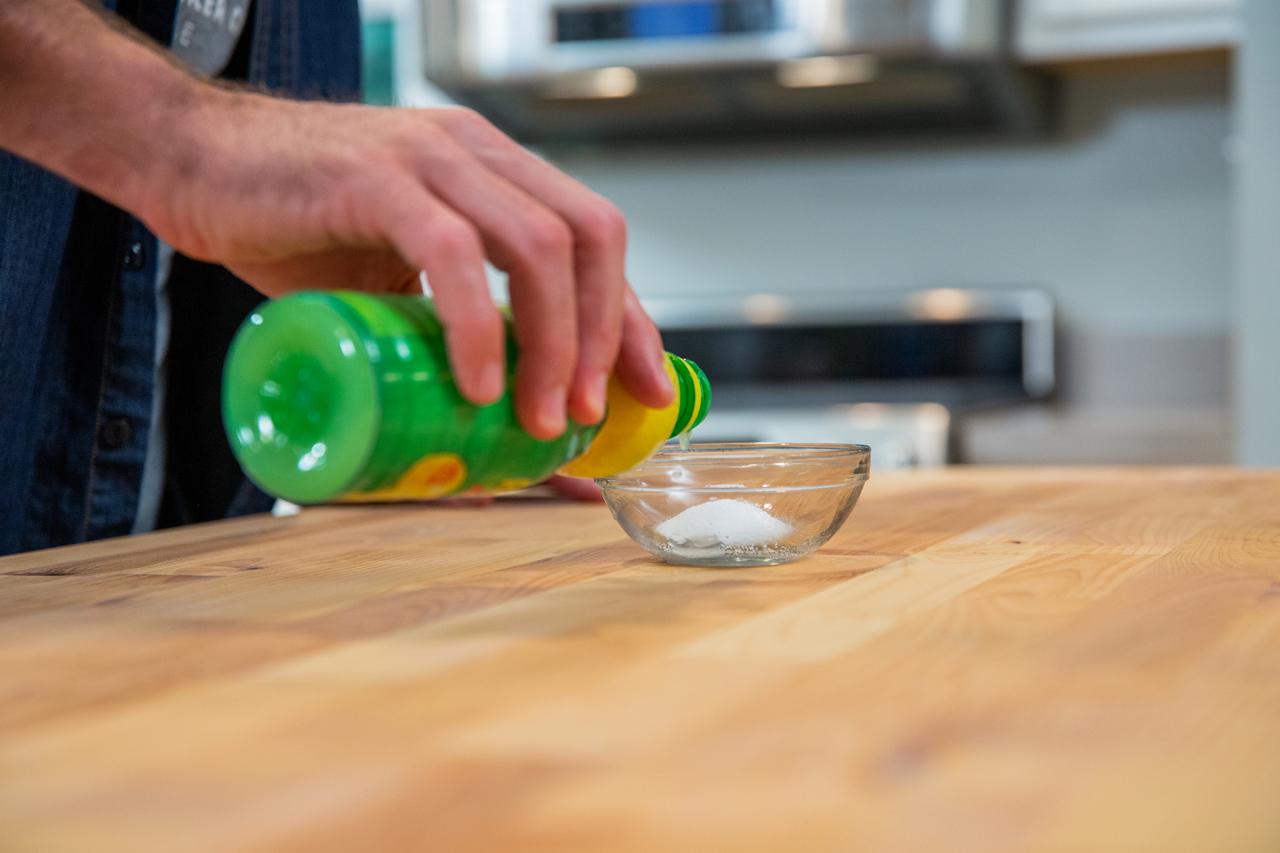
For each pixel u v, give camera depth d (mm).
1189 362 2949
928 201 3076
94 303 1181
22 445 1137
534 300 576
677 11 2553
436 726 435
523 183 600
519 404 591
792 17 2508
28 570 832
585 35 2596
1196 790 363
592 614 626
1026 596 655
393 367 541
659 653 539
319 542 941
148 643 584
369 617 635
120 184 647
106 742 427
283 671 522
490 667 520
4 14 654
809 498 766
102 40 664
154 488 1296
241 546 928
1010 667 505
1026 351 2971
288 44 1319
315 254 713
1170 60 2777
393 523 1043
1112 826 335
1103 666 506
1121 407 2992
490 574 767
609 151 3215
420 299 590
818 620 600
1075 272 3002
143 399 1201
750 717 439
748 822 339
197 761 402
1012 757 393
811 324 3088
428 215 555
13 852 329
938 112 2854
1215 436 2594
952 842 324
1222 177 2906
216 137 628
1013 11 2594
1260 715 438
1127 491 1165
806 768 384
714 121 2951
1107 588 676
